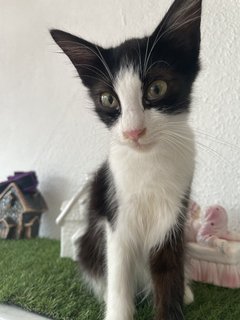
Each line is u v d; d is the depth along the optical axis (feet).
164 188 0.53
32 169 1.04
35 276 0.68
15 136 1.08
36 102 1.02
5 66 1.07
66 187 0.97
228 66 0.71
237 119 0.71
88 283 0.64
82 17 0.91
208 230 0.65
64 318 0.53
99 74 0.54
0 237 0.96
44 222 1.02
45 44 0.97
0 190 1.00
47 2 0.97
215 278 0.64
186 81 0.52
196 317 0.53
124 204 0.54
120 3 0.85
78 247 0.69
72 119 0.94
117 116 0.51
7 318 0.54
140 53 0.51
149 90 0.49
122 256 0.55
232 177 0.73
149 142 0.48
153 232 0.55
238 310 0.54
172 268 0.54
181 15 0.51
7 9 1.05
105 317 0.53
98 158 0.88
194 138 0.57
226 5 0.71
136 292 0.61
